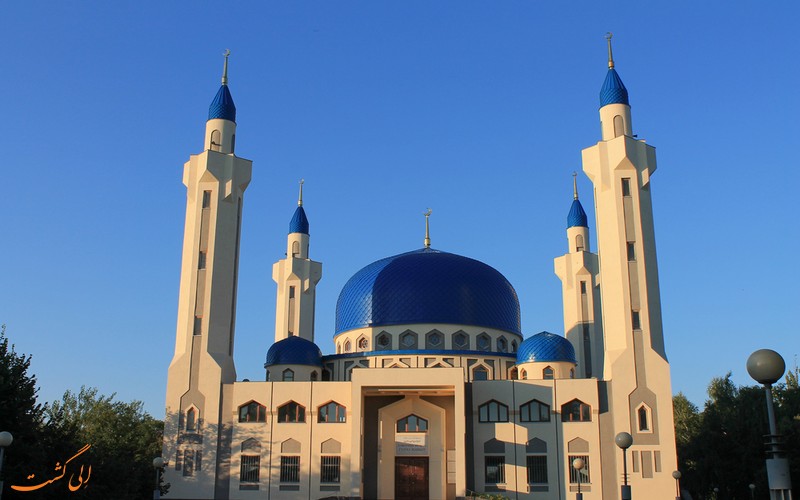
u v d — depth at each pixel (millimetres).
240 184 76500
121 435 86250
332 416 69312
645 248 70250
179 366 70688
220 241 74188
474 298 79562
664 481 63844
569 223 92438
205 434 68812
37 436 50031
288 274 93688
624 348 67688
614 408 66500
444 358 75812
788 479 19203
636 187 71625
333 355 79375
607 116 74688
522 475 66375
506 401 68562
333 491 67188
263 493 67500
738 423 75375
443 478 68125
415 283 79688
